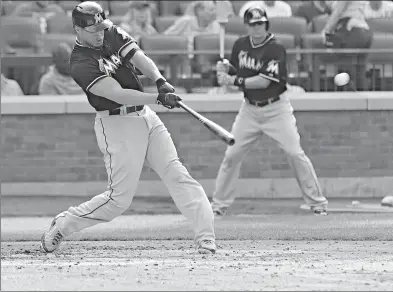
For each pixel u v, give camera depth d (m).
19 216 33.03
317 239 24.80
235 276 17.59
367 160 38.84
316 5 43.25
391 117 38.69
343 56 39.06
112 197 21.34
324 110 38.75
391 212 32.38
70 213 21.73
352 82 39.03
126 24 42.28
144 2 42.25
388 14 39.22
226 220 30.52
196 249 22.20
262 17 31.00
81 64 20.59
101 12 20.59
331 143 38.84
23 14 44.00
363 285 16.42
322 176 38.91
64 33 42.50
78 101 39.41
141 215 33.00
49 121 39.62
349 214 32.00
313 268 18.80
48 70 40.53
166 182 21.48
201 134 39.09
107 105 20.97
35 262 20.20
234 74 33.19
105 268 18.95
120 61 20.83
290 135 32.00
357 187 38.75
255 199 38.28
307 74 39.31
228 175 32.47
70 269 18.83
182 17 42.34
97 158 39.62
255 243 23.94
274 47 31.27
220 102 38.94
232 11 43.12
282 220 30.19
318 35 39.81
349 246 23.11
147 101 20.50
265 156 38.97
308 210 33.59
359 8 39.19
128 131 21.03
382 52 38.91
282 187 39.00
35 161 39.66
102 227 28.83
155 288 16.03
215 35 40.03
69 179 39.72
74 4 46.00
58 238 21.89
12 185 39.62
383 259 20.34
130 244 24.17
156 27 44.00
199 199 21.42
